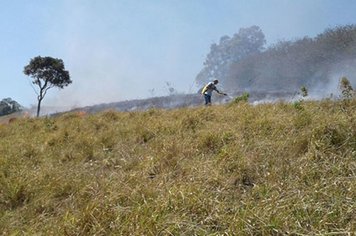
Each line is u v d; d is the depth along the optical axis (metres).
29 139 9.62
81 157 7.11
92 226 3.98
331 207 3.92
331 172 4.89
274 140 6.55
